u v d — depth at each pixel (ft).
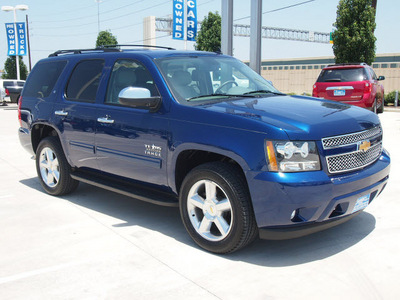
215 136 11.69
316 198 10.63
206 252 12.39
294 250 12.37
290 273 10.92
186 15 74.38
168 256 12.14
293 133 10.75
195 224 12.58
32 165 25.30
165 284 10.50
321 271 11.00
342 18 63.00
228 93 14.53
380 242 12.75
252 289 10.14
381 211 15.56
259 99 13.60
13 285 10.63
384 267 11.14
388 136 32.53
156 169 13.48
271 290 10.08
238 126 11.38
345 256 11.85
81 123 16.11
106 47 17.42
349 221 14.61
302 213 10.89
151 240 13.37
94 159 15.89
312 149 10.87
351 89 41.98
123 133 14.37
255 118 11.35
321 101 14.19
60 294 10.15
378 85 47.19
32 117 18.81
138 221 15.19
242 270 11.15
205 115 12.15
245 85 15.34
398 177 20.26
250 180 10.93
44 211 16.47
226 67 15.66
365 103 41.75
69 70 17.61
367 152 12.28
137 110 14.05
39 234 14.05
